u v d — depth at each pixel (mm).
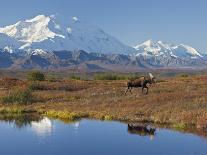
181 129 43188
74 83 93625
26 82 91688
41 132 41500
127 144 36094
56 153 32938
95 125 45844
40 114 55281
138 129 43250
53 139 38125
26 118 51344
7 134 40438
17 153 32781
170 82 87375
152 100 57812
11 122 48094
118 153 33062
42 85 86125
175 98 58188
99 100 62219
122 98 61656
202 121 44031
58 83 90562
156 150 34031
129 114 51156
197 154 32719
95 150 34094
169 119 47062
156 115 49031
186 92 63125
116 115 51188
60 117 52188
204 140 37750
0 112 56938
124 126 44969
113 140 37562
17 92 66938
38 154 32625
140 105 55594
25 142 36719
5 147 34844
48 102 64812
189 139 38219
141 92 66562
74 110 56188
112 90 72875
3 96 66000
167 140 37656
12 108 58062
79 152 33344
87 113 53312
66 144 35781
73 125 45562
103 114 52062
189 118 45938
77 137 38781
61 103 62812
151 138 38750
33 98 66438
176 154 32812
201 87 71188
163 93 63250
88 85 88812
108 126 45125
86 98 66375
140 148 34844
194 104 52250
